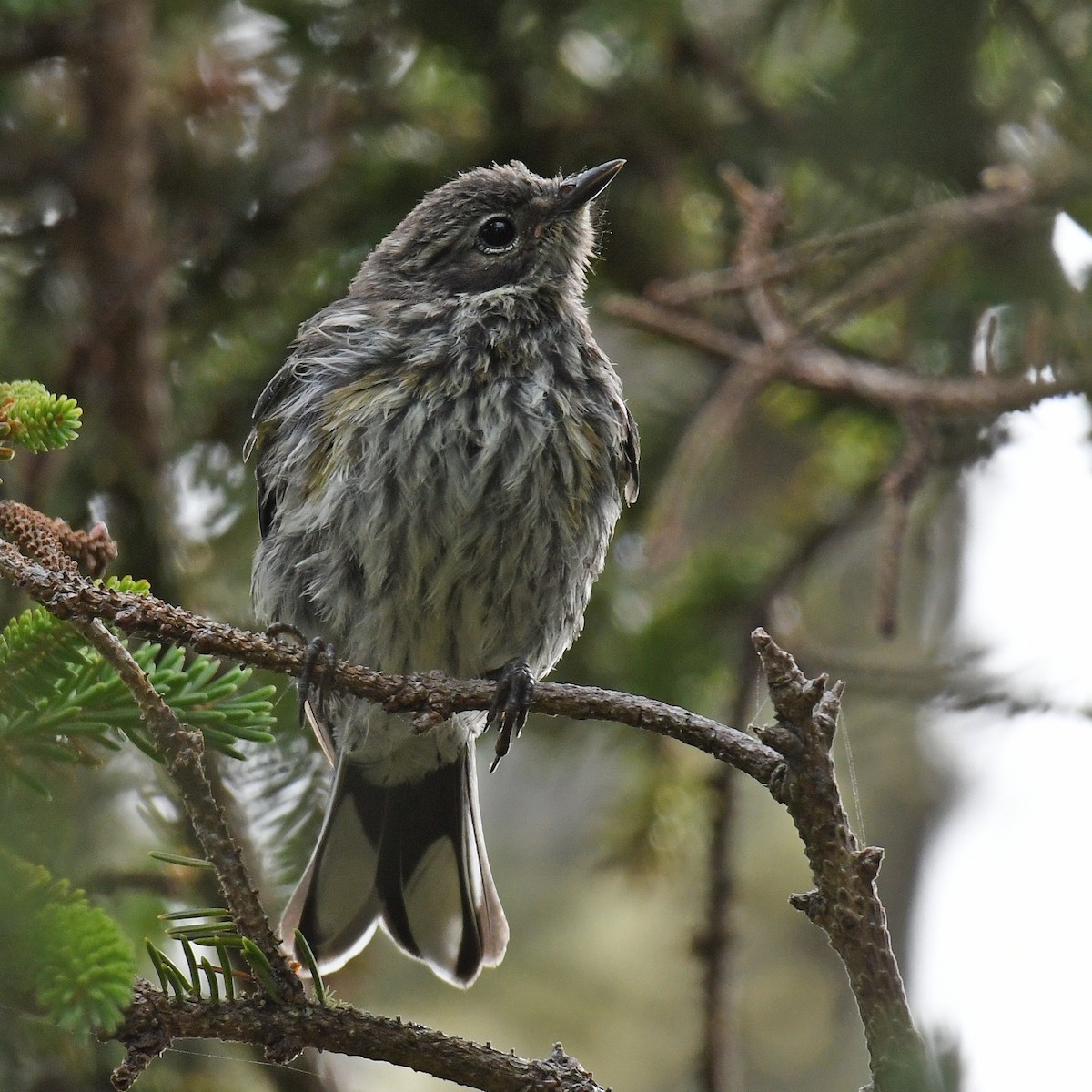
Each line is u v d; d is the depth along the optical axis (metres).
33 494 10.50
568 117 12.24
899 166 9.43
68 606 6.12
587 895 17.56
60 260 11.95
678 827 12.07
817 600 15.96
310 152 12.18
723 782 11.06
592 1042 16.59
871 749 17.91
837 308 9.65
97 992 5.04
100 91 11.55
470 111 12.48
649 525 10.73
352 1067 14.27
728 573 12.34
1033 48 9.46
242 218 12.12
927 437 9.84
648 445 12.46
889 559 9.48
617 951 17.19
